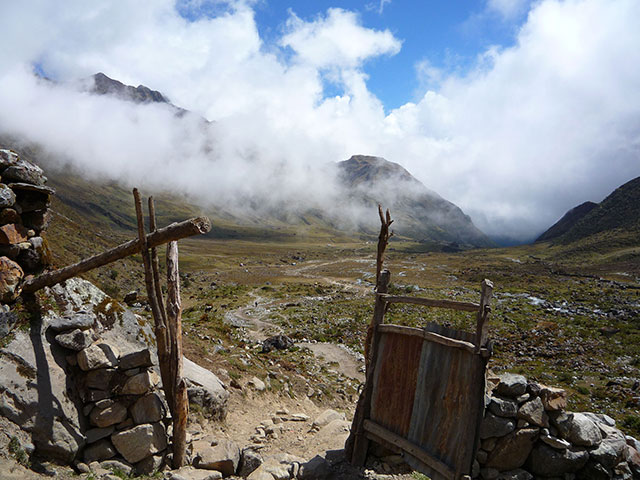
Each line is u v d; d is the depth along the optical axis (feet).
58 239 235.40
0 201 25.52
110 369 26.50
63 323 26.30
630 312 200.34
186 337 61.72
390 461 29.91
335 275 487.61
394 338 28.60
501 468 23.57
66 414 24.07
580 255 624.59
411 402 26.45
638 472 24.90
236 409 45.09
